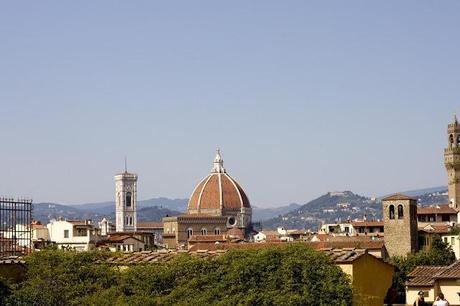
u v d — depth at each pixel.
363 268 184.25
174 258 194.12
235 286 176.25
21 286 185.75
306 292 172.50
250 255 181.50
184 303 173.62
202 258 188.00
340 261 182.38
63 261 190.12
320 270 176.25
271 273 176.75
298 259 177.25
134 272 184.12
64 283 186.38
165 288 181.62
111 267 194.75
